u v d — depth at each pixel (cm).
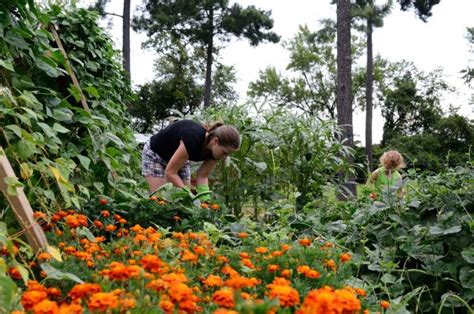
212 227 281
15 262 183
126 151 454
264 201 500
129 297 142
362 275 296
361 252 308
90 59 414
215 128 371
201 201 369
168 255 213
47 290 154
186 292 130
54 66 303
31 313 126
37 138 262
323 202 423
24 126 285
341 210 384
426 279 296
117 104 464
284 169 528
